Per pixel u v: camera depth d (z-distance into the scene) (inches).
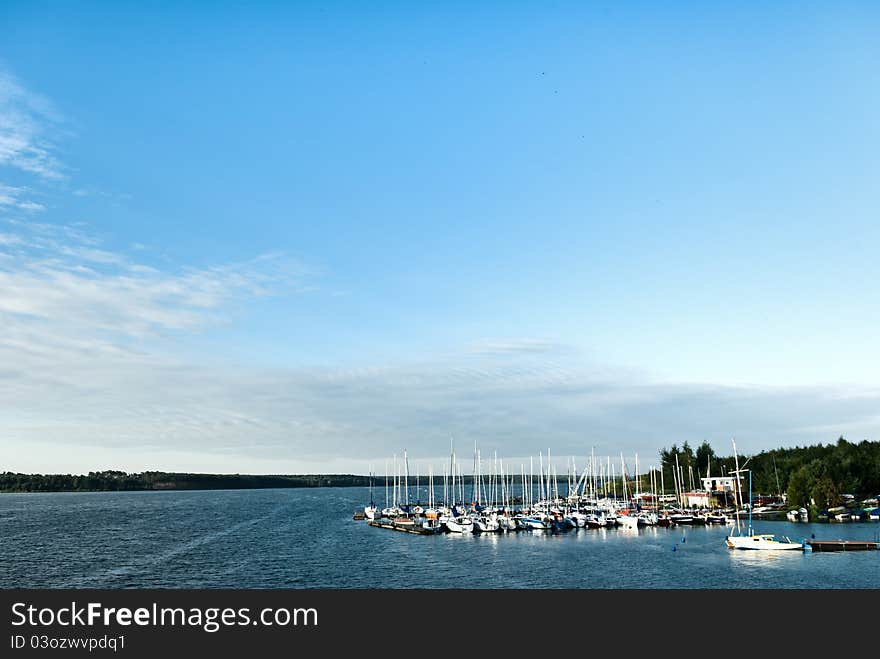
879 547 4916.3
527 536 6230.3
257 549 5536.4
